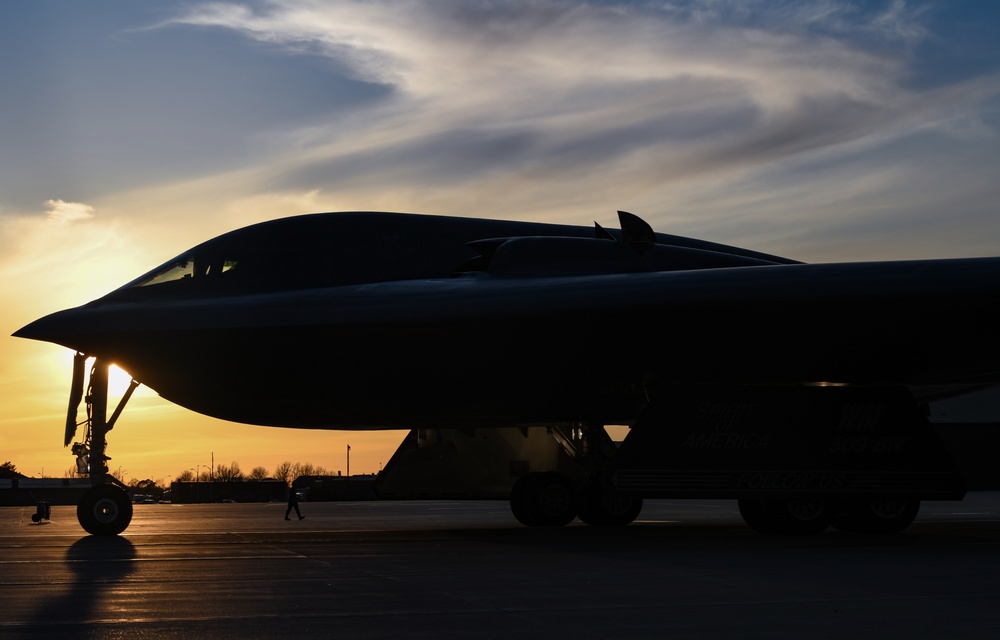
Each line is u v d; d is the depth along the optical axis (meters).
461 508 35.38
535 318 16.52
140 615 7.92
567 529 19.08
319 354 17.52
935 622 7.59
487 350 17.30
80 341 17.75
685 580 10.12
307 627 7.38
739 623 7.54
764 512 17.12
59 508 47.12
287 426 19.69
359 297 17.55
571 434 21.17
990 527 20.14
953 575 10.60
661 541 15.57
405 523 22.67
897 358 17.09
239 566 11.58
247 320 17.45
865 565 11.66
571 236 20.42
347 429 20.30
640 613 8.00
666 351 17.11
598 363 17.48
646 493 16.09
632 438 16.22
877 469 16.88
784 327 16.36
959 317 15.95
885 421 17.02
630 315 16.50
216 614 7.96
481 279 17.83
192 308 17.91
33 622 7.61
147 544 15.15
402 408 18.41
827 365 17.30
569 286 16.83
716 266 19.02
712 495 16.27
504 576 10.47
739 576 10.48
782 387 16.75
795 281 16.02
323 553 13.30
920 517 25.86
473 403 18.39
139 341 17.72
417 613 8.00
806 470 16.62
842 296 15.66
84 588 9.56
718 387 16.58
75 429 18.53
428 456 21.27
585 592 9.20
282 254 18.88
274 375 17.80
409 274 18.92
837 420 16.84
